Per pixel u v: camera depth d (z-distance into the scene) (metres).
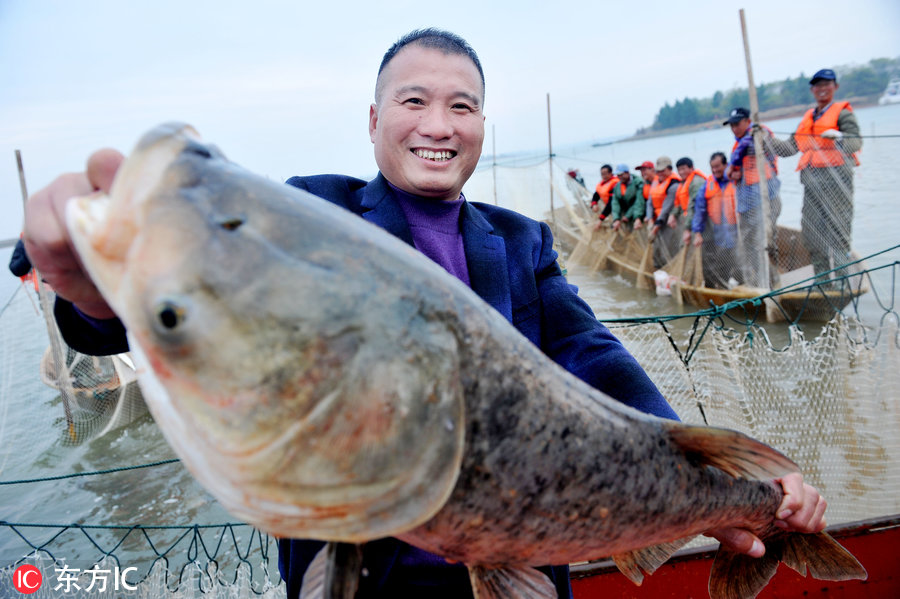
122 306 0.94
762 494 1.76
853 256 7.77
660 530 1.50
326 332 0.97
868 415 3.71
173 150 1.00
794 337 4.13
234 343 0.93
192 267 0.93
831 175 7.83
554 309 1.91
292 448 0.96
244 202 1.00
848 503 3.39
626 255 13.05
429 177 1.74
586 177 21.88
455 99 1.73
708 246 9.98
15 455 6.50
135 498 5.70
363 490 1.00
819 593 2.92
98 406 6.83
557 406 1.26
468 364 1.13
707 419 3.62
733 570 2.11
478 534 1.21
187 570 3.62
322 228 1.04
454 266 1.79
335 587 1.16
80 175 1.06
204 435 0.96
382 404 1.00
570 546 1.34
